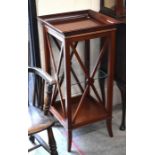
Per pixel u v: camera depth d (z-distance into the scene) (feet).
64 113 6.81
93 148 6.95
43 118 5.58
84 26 6.14
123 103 7.32
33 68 5.86
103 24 6.23
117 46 6.93
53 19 6.60
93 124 7.84
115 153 6.77
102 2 7.14
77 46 7.47
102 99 7.84
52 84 5.43
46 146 5.89
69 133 6.74
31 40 7.06
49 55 7.00
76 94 7.97
